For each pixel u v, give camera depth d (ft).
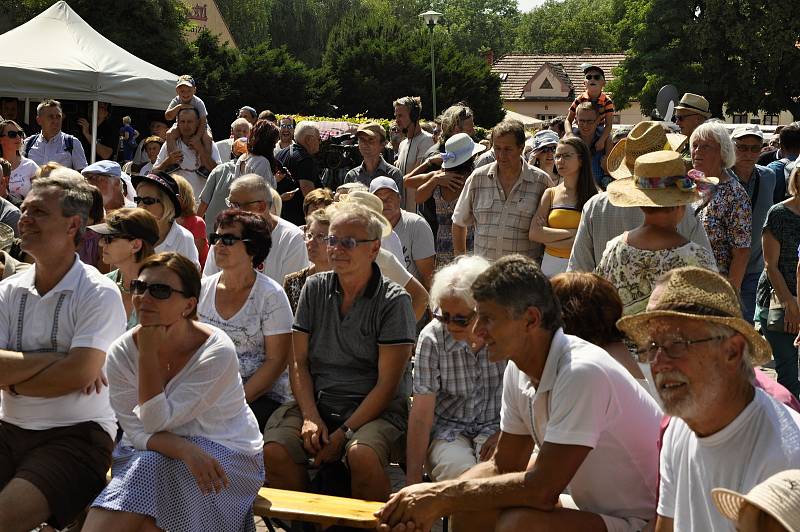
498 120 162.71
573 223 22.94
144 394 13.73
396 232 24.47
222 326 17.43
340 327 16.49
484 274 11.86
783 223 20.74
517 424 13.20
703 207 20.01
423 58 157.99
